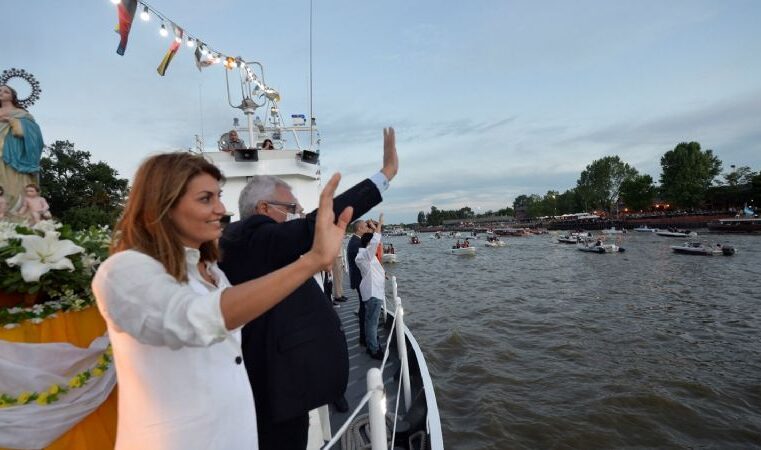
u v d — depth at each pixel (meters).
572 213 120.25
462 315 16.61
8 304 1.69
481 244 61.56
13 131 3.34
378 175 1.65
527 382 9.41
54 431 1.57
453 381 9.68
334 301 8.93
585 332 13.42
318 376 1.73
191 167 1.06
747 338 12.36
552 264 33.41
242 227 1.75
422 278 28.61
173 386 1.00
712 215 68.25
